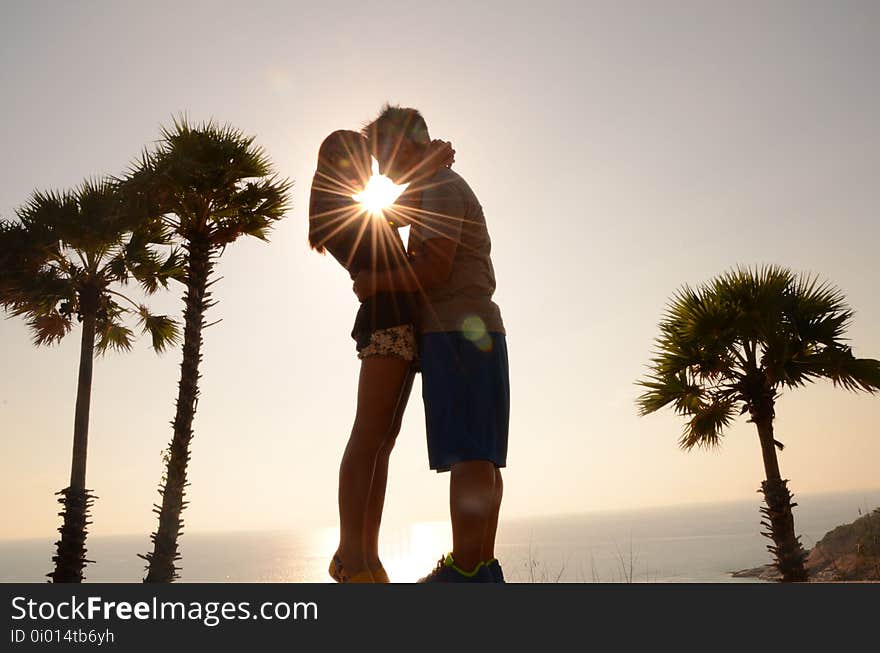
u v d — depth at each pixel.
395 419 1.83
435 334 1.74
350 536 1.68
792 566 11.29
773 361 11.14
